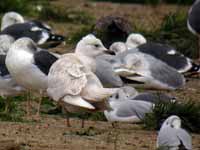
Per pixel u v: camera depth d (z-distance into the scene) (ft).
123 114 51.24
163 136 40.73
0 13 91.91
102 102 45.21
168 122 41.78
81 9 98.63
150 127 50.01
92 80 45.50
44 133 46.26
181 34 78.79
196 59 75.87
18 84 54.34
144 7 102.89
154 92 60.64
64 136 45.78
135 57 60.18
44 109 54.95
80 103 44.55
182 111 50.83
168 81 60.90
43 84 52.95
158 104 51.08
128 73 59.16
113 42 71.56
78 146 43.09
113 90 44.47
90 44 49.32
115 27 72.18
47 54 53.36
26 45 53.42
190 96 61.21
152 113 50.62
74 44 76.95
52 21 90.74
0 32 74.18
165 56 64.80
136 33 74.90
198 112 51.19
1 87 54.54
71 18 91.15
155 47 65.10
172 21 79.97
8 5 92.53
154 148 43.83
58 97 45.80
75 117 53.52
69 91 45.03
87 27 80.02
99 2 106.83
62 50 74.38
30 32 71.15
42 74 52.60
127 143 44.93
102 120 53.16
